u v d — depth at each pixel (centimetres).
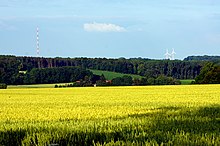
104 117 2475
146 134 1575
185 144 1359
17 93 7206
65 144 1623
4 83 11350
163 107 3219
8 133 1822
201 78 11388
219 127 1806
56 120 2373
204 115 2411
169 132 1609
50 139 1620
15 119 2511
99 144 1444
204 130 1688
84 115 2655
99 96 5691
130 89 8131
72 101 4572
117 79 12075
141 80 12225
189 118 2192
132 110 2977
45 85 11519
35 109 3300
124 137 1560
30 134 1711
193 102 3934
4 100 5041
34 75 11919
